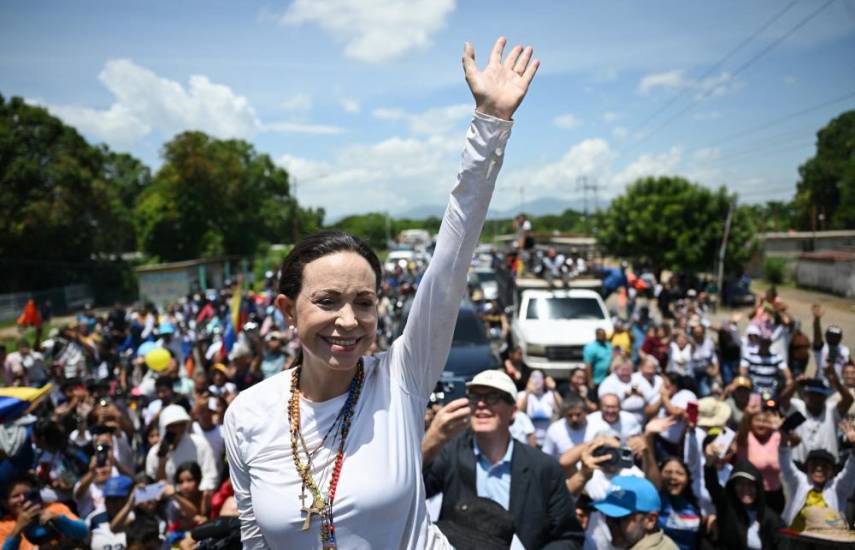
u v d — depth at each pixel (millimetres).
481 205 1563
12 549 4234
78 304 39219
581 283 15688
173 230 50031
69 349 11461
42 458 5504
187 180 50188
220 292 21922
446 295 1596
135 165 72125
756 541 4391
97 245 42312
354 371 1637
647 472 4727
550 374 12734
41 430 5566
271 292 22047
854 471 4770
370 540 1500
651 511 3580
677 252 35406
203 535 3160
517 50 1601
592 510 4180
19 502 4418
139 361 10562
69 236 39969
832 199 47594
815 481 4820
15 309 33125
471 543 2311
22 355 10188
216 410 6168
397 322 14922
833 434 6137
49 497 5164
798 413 5621
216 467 5641
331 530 1479
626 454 4105
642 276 28156
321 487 1513
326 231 1635
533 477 3422
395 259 36375
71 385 7156
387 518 1512
